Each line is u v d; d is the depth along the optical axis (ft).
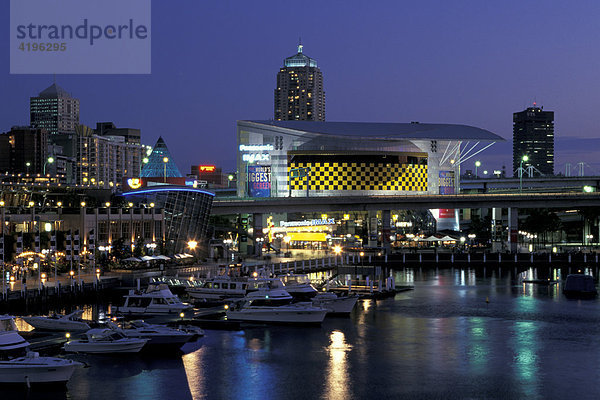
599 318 288.30
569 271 497.87
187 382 189.98
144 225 489.67
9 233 401.29
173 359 213.46
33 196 551.59
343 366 207.10
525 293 368.48
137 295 283.38
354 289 365.61
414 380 192.95
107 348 213.66
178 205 515.09
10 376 181.37
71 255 339.57
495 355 220.84
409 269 517.14
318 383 189.88
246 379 193.06
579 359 216.13
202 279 345.72
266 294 278.46
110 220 456.45
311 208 646.74
